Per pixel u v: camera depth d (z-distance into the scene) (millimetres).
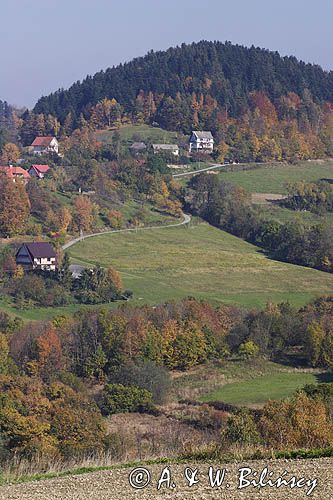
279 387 80250
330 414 46969
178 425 62156
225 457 28812
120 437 50188
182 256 160500
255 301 125500
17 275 125250
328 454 28344
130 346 90688
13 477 28109
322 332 93312
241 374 88500
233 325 100625
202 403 73188
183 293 130250
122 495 24125
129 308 104500
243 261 160000
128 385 78562
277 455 28469
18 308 113562
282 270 154125
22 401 64375
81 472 28453
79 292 122438
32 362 86188
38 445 44250
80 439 51438
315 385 69125
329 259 156625
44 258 134625
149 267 148750
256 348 95188
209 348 94375
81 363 88625
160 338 92188
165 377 81750
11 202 156125
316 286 142500
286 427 38562
